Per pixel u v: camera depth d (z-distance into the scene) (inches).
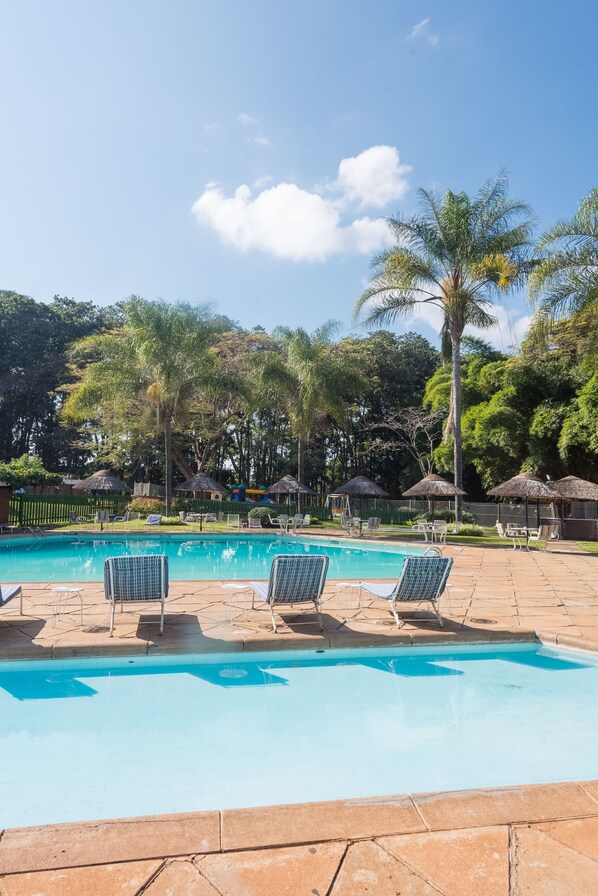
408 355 1713.8
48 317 1728.6
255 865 81.4
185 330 1003.3
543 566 489.1
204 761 131.1
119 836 87.6
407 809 96.4
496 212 863.7
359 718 158.7
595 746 141.4
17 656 198.7
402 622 253.1
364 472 1726.1
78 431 1466.5
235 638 218.4
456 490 851.4
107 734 146.0
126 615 255.8
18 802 112.0
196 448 1359.5
